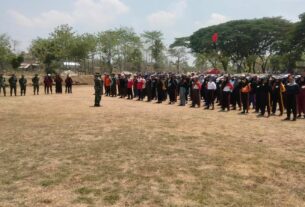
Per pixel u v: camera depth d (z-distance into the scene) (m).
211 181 8.90
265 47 90.06
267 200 7.76
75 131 15.38
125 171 9.63
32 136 14.33
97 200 7.68
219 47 90.75
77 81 66.44
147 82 30.75
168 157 11.03
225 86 23.47
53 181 8.84
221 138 14.03
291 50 84.94
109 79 36.78
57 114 21.31
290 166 10.20
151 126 16.70
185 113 21.92
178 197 7.86
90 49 75.75
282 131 15.69
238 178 9.16
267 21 88.50
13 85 36.19
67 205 7.42
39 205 7.41
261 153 11.65
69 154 11.39
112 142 13.10
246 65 92.31
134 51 84.19
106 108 24.66
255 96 22.89
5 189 8.31
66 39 74.12
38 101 30.12
